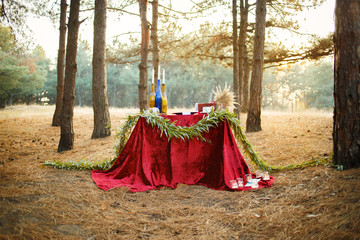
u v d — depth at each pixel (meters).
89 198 3.16
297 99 66.56
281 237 2.30
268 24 12.71
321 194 2.97
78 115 13.50
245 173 3.91
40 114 14.41
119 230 2.55
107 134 8.12
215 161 3.97
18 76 28.75
